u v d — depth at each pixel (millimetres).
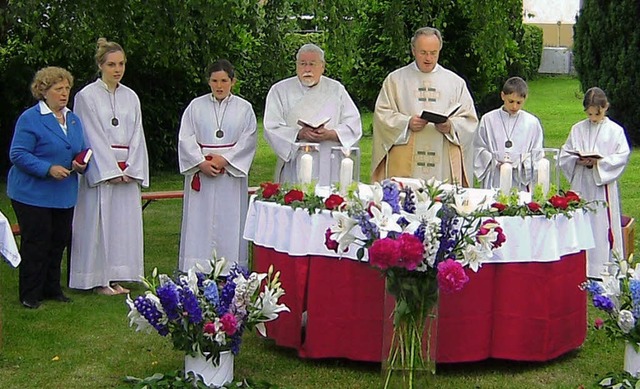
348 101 7332
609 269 5617
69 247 7305
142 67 13766
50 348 5980
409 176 7090
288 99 7289
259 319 5113
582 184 7746
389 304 4824
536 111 22344
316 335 5555
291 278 5582
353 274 5434
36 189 6734
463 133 7039
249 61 13672
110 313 6770
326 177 7090
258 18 9258
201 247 7539
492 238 4641
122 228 7277
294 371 5574
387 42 15750
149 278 7910
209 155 7445
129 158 7184
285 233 5566
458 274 4355
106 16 10109
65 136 6754
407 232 4492
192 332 4969
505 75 18062
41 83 6707
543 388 5344
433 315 4734
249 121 7535
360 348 5508
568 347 5762
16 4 8812
